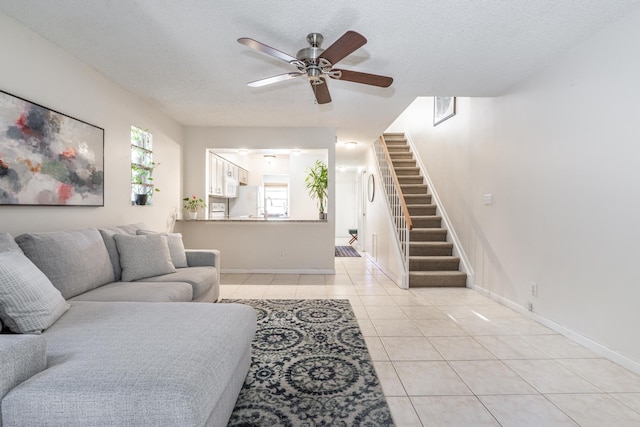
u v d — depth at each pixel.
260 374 2.10
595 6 2.08
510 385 2.00
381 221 5.80
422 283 4.46
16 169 2.21
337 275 5.24
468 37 2.44
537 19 2.21
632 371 2.15
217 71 3.07
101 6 2.08
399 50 2.64
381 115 4.50
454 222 4.96
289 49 2.63
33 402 1.06
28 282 1.61
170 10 2.12
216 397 1.25
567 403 1.82
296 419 1.66
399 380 2.05
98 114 3.07
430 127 6.00
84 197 2.85
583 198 2.54
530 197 3.18
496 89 3.54
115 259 2.78
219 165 6.05
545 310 2.99
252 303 3.66
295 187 7.35
